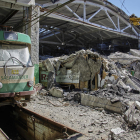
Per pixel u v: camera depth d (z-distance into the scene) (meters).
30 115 6.71
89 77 9.88
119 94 8.12
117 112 6.02
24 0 10.92
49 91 9.59
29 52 7.02
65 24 26.62
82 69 10.05
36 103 8.01
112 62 11.75
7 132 8.00
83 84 10.08
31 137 6.81
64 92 9.42
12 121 8.88
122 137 4.13
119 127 4.89
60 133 5.07
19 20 17.97
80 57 10.13
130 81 10.46
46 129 5.77
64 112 6.59
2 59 5.99
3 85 5.73
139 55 23.16
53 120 5.62
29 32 11.17
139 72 16.81
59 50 39.81
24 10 11.65
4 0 10.41
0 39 6.07
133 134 4.32
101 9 22.53
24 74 6.16
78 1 19.38
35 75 10.99
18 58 6.32
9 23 19.41
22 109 7.48
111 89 8.63
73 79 10.32
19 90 6.04
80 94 7.96
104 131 4.68
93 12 24.03
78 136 4.33
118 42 35.41
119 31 26.34
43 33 33.44
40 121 6.09
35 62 11.06
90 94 8.10
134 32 31.06
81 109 6.90
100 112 6.42
